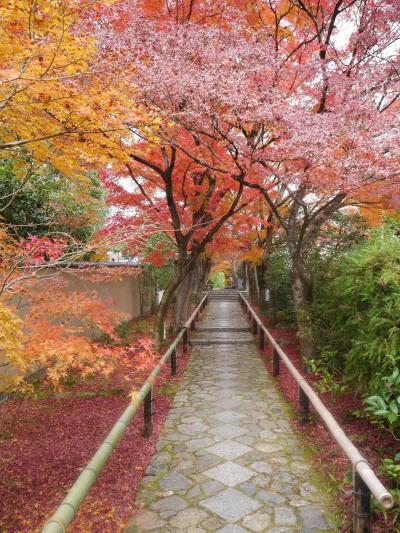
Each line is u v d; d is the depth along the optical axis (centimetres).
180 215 889
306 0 742
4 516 335
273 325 1273
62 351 354
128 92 486
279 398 652
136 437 489
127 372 741
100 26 505
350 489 349
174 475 397
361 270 491
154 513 332
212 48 567
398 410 337
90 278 841
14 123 368
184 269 892
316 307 742
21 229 889
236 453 447
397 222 617
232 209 848
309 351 751
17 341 328
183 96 538
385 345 414
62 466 422
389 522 307
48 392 655
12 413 570
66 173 454
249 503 345
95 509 337
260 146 668
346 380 523
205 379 773
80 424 532
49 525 217
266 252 1317
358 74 629
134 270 995
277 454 444
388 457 404
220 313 1969
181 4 746
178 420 554
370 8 670
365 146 530
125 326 1101
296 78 701
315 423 523
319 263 827
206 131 615
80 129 365
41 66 315
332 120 557
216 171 700
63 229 913
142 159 731
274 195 1009
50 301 500
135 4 561
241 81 555
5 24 320
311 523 315
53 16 312
